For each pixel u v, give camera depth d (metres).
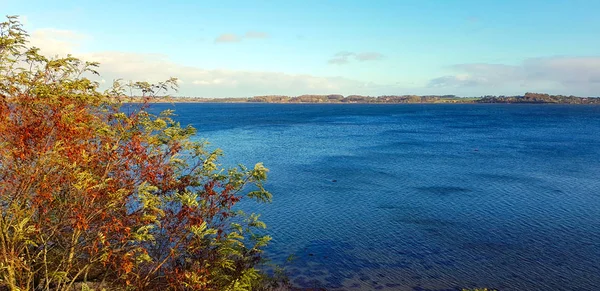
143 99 7.05
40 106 5.78
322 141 63.19
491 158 45.09
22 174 5.50
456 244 18.89
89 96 6.25
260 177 7.83
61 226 6.47
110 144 6.45
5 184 5.41
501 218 22.86
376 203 25.83
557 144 59.25
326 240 19.28
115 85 6.86
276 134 75.31
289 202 25.80
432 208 24.80
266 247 18.22
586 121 119.06
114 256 6.55
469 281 15.24
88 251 6.70
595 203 25.84
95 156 6.20
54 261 7.29
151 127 7.07
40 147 5.60
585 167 39.06
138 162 6.46
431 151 51.31
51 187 5.83
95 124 6.39
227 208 7.65
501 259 17.20
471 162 42.31
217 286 7.23
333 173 36.00
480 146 56.94
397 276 15.60
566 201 26.39
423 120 129.88
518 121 120.94
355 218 22.69
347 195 27.78
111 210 6.34
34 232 6.11
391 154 48.59
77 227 5.88
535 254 17.77
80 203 6.12
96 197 6.07
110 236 6.49
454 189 29.81
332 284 14.83
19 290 5.73
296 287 14.45
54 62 5.94
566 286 14.81
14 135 5.48
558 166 39.69
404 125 105.50
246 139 64.81
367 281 15.16
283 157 45.38
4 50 5.69
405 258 17.31
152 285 7.21
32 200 5.66
